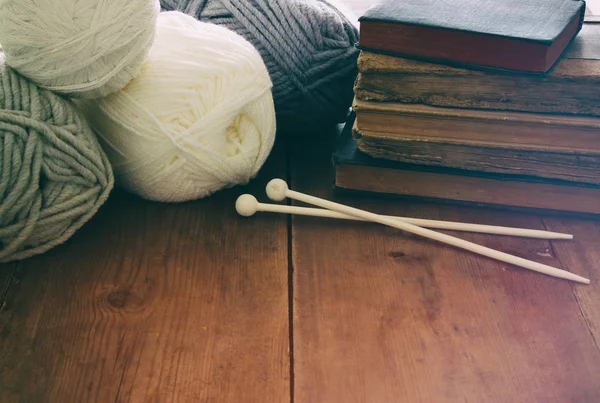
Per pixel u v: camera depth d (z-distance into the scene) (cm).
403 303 63
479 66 63
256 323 61
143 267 67
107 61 60
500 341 60
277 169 82
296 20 73
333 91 80
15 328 60
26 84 59
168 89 65
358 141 73
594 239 72
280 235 72
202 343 59
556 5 67
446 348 59
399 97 68
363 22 65
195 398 54
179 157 67
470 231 72
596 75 62
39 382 55
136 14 58
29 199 60
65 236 66
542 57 60
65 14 55
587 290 65
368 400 54
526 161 70
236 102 67
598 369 57
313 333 60
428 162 72
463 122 67
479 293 65
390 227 73
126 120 65
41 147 59
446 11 66
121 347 58
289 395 54
